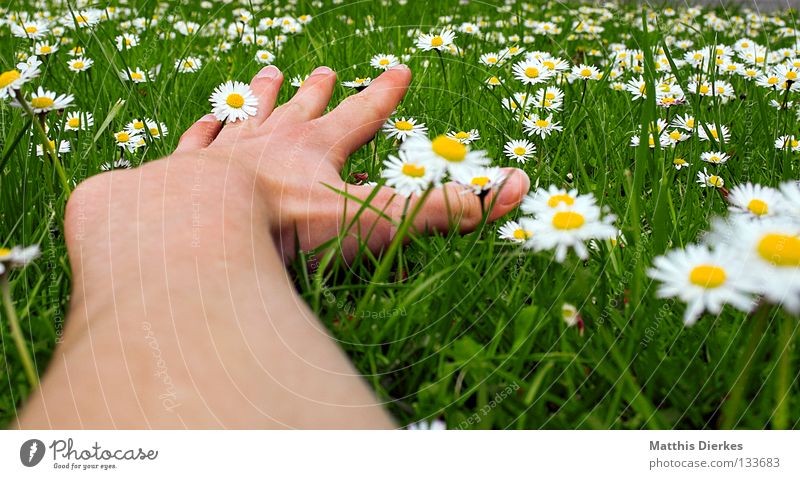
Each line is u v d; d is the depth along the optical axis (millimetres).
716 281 202
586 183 359
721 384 241
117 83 560
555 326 263
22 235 315
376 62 514
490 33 770
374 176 406
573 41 824
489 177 292
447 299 266
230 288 231
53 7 842
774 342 251
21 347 227
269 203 323
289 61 669
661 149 429
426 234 321
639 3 951
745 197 265
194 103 534
